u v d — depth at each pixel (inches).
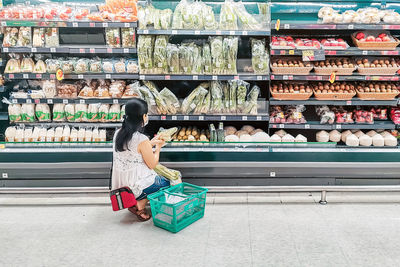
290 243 110.1
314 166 141.3
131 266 98.3
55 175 142.8
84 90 155.3
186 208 120.3
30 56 157.5
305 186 138.3
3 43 147.0
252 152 141.3
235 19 146.9
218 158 141.6
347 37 165.9
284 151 141.3
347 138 152.3
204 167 141.7
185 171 142.3
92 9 155.6
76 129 156.6
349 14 147.5
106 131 159.5
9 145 144.9
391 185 141.7
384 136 153.8
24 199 149.6
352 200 145.5
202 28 147.2
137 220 128.4
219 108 151.3
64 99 153.9
